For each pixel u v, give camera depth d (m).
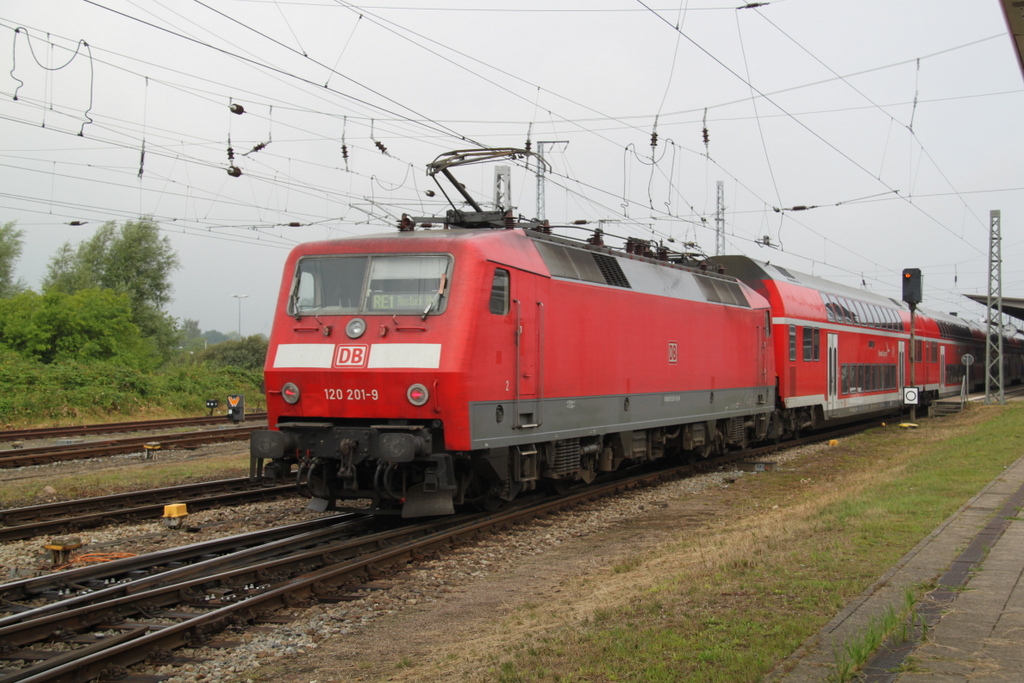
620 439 14.84
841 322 26.47
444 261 10.75
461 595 8.48
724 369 18.52
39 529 11.05
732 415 18.89
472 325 10.55
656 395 15.61
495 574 9.46
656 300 15.66
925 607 6.30
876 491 12.84
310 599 8.15
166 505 12.05
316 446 10.82
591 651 5.85
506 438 11.34
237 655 6.66
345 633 7.24
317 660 6.56
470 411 10.50
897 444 23.09
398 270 10.91
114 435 24.55
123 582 8.45
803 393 23.25
